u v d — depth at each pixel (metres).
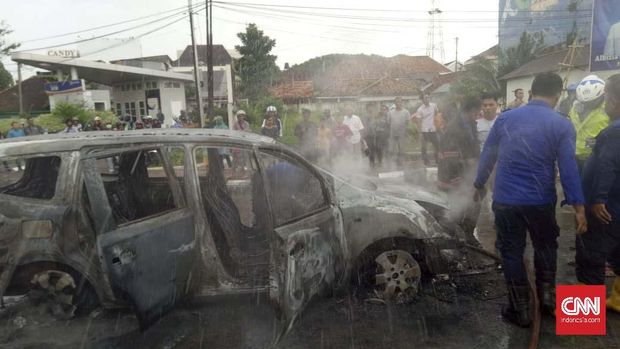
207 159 3.66
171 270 2.94
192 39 16.41
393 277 3.64
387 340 3.12
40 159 3.06
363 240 3.60
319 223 3.28
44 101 32.31
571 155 3.05
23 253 2.87
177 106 26.78
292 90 21.95
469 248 4.55
